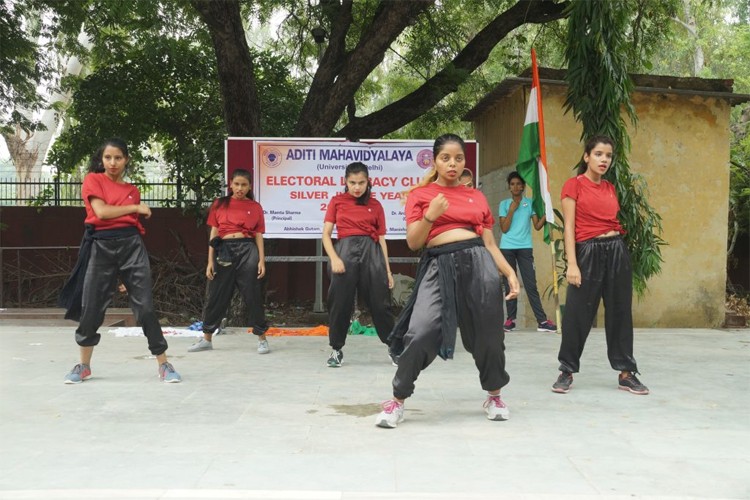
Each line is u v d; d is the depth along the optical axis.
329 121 11.43
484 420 4.80
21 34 13.27
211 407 5.13
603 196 5.77
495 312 4.61
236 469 3.70
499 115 11.25
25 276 13.99
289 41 14.50
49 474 3.62
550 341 8.47
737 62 21.88
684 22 21.33
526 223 9.27
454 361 7.13
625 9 7.99
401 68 16.73
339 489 3.39
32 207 14.49
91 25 13.20
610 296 5.75
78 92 13.60
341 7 11.91
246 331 9.43
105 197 5.90
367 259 6.84
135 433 4.42
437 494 3.30
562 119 10.02
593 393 5.71
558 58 15.08
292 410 5.05
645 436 4.42
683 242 10.30
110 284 5.98
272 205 9.57
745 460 3.93
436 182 4.76
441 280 4.60
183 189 13.67
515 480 3.55
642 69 12.70
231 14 10.20
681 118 10.29
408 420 4.79
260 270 7.67
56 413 4.94
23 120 14.10
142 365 6.82
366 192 7.00
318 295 12.31
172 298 13.45
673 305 10.30
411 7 10.62
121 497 3.27
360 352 7.71
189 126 13.88
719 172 10.37
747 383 6.14
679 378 6.36
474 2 14.17
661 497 3.31
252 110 10.92
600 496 3.32
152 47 11.73
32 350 7.71
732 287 14.06
